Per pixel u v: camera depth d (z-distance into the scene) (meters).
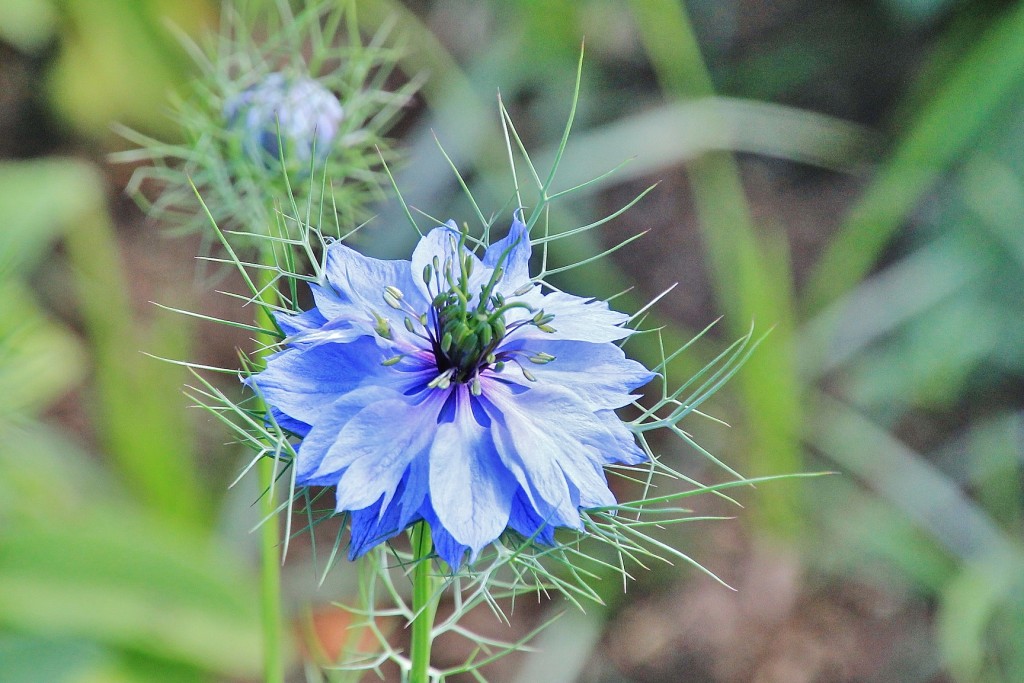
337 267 0.24
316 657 0.33
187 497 0.38
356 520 0.23
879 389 0.42
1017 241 0.41
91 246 0.40
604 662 0.39
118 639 0.33
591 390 0.24
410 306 0.24
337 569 0.39
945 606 0.39
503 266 0.24
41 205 0.37
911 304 0.42
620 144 0.42
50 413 0.42
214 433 0.41
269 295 0.27
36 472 0.36
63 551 0.33
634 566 0.40
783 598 0.39
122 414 0.38
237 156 0.28
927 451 0.43
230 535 0.38
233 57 0.29
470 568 0.24
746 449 0.42
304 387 0.23
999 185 0.42
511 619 0.39
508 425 0.23
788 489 0.39
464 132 0.42
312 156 0.24
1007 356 0.43
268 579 0.27
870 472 0.41
